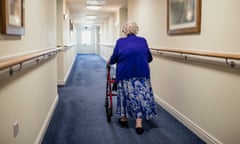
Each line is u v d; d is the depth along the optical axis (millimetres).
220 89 2365
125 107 3070
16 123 1831
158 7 4164
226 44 2240
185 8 3037
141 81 2996
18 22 1864
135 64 2969
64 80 6223
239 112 2105
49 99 3473
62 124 3252
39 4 2832
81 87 5906
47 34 3471
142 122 3318
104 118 3506
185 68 3123
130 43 3029
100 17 12953
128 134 2908
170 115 3629
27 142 2170
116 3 7895
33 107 2406
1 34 1538
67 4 7961
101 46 16984
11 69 1579
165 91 3918
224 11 2262
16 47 1870
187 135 2867
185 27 3051
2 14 1527
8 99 1643
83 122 3332
